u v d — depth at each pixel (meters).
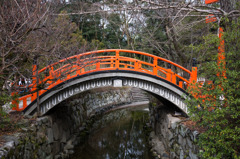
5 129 4.83
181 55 9.02
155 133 9.43
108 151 7.81
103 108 15.81
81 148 8.02
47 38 4.62
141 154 7.54
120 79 6.82
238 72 3.46
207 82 4.10
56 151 6.89
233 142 3.45
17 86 4.54
